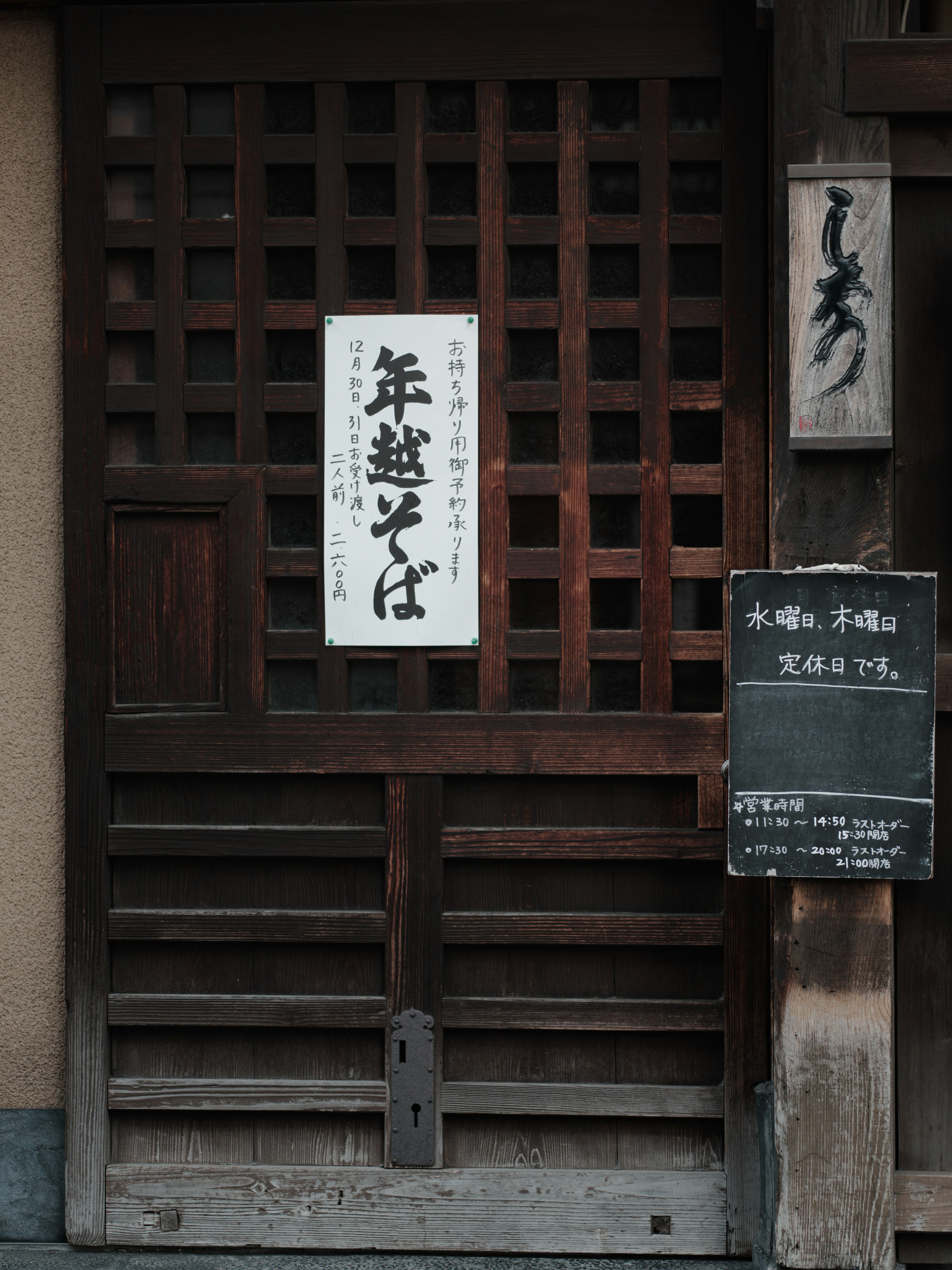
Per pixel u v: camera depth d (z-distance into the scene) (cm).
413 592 346
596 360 348
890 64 302
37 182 355
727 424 339
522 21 341
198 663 352
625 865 346
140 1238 346
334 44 345
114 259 355
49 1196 356
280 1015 347
